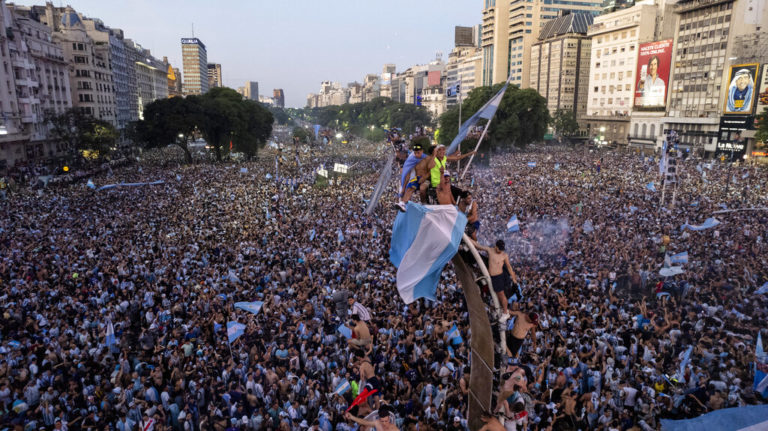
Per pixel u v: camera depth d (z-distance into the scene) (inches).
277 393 513.0
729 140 2910.9
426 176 208.2
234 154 3885.3
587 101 4665.4
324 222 1296.8
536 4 5457.7
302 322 642.2
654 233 1076.5
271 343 605.6
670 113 3452.3
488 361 188.7
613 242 995.3
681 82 3329.2
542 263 930.7
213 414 476.4
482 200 1498.5
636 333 606.9
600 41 4293.8
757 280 776.3
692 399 474.6
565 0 5511.8
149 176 2276.1
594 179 1887.3
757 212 1243.2
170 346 609.3
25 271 858.8
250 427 476.7
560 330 608.1
